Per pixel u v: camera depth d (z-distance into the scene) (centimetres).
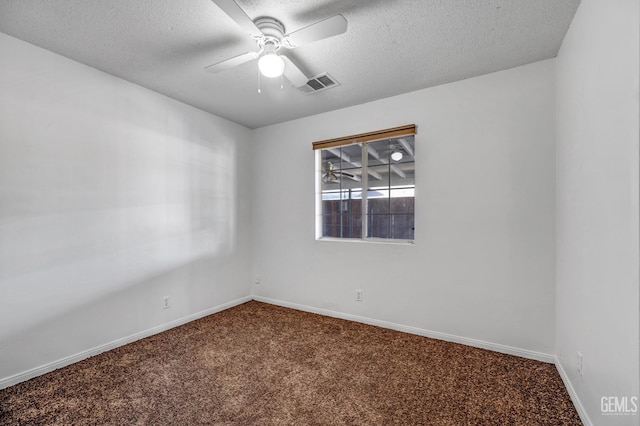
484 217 241
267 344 252
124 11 167
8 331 189
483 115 242
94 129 233
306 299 342
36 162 202
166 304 286
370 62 223
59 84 214
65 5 162
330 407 168
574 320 171
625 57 111
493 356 227
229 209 356
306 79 213
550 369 207
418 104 271
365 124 301
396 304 282
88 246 229
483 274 242
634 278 106
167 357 229
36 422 156
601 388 133
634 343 106
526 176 225
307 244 342
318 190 342
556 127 213
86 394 180
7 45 190
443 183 259
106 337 239
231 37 193
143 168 268
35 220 201
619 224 117
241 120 357
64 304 215
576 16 167
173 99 293
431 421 157
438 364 216
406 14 169
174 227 294
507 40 195
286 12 169
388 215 300
